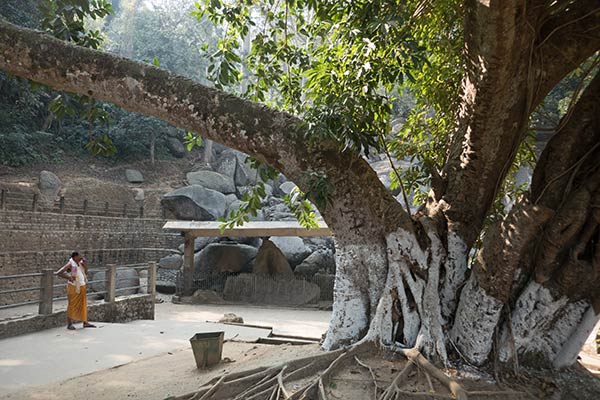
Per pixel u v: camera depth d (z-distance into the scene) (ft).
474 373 15.06
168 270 65.41
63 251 55.36
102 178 83.15
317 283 56.44
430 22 21.27
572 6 16.05
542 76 16.08
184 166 96.84
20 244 51.80
